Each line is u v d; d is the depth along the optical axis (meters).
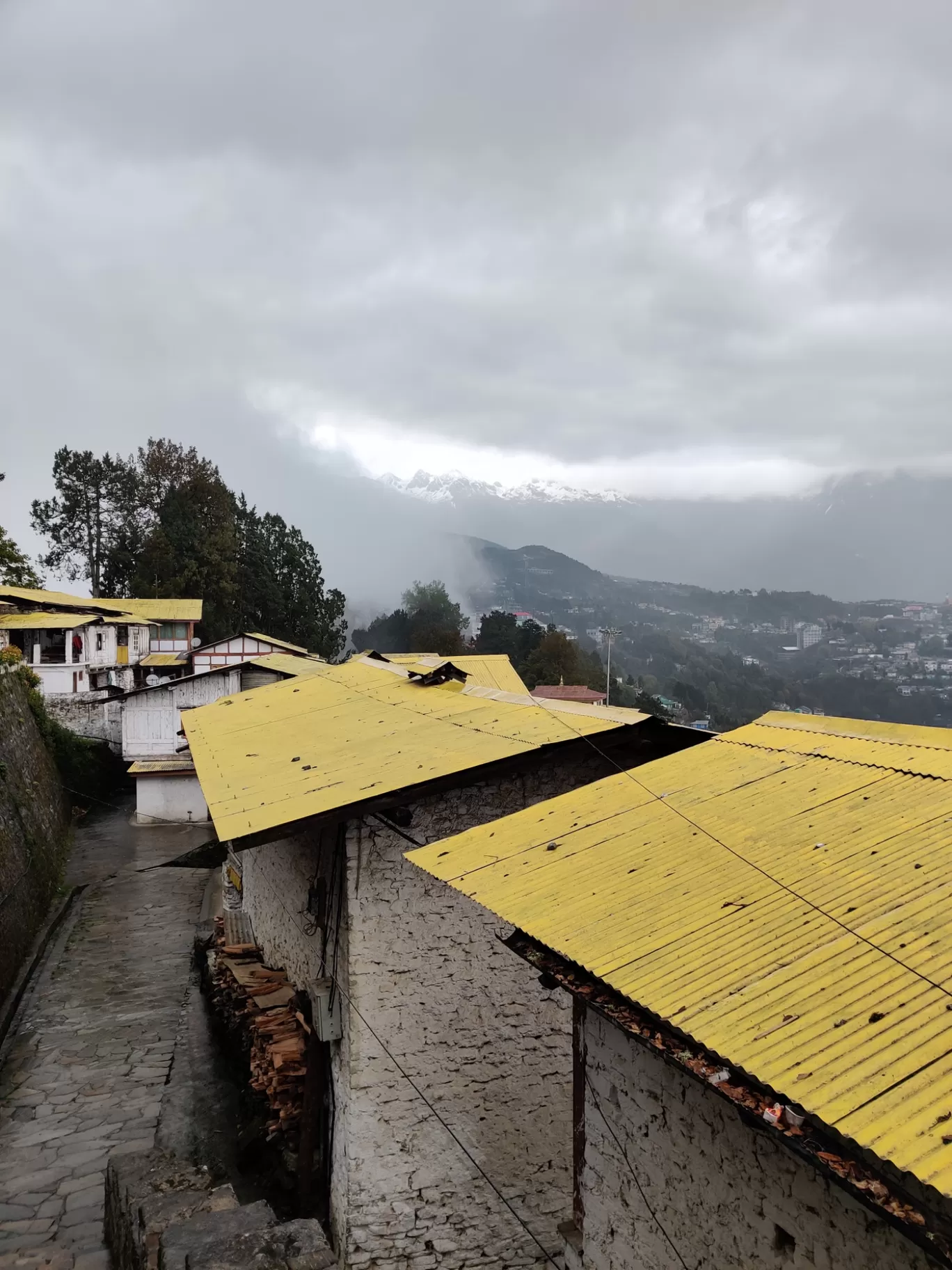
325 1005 8.84
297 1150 9.82
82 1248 8.73
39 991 15.84
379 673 16.98
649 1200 5.32
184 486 63.34
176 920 20.03
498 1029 8.95
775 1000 4.28
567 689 56.38
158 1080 12.55
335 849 9.13
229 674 32.84
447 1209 8.63
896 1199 3.22
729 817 6.48
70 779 31.92
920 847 5.37
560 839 6.78
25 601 39.34
